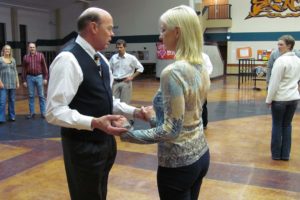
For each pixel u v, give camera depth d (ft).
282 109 13.66
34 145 16.81
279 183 11.85
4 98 22.06
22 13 62.64
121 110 6.84
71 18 69.00
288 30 59.57
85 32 6.05
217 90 40.04
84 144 6.15
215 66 57.88
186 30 5.39
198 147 5.72
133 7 64.90
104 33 6.10
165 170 5.64
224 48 66.90
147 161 14.15
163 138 5.27
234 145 16.78
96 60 6.19
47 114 5.82
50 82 5.83
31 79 23.48
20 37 62.80
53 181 12.06
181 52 5.47
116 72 18.51
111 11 66.90
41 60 23.53
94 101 6.10
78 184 6.34
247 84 46.85
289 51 13.38
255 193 11.02
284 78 13.44
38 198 10.68
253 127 20.81
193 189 6.14
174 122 5.22
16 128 20.56
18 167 13.55
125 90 18.56
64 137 6.33
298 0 58.03
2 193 11.02
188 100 5.37
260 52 61.00
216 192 11.09
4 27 59.67
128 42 66.23
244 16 62.49
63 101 5.70
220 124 21.72
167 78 5.22
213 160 14.38
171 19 5.42
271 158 14.66
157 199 10.52
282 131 14.19
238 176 12.51
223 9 63.26
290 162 14.12
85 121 5.58
